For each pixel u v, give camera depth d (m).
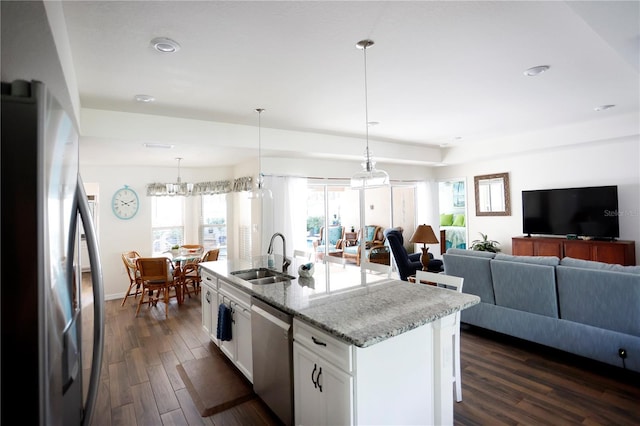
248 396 2.60
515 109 4.04
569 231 5.51
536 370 2.88
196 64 2.55
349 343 1.60
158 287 4.78
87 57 2.38
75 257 1.04
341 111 3.90
